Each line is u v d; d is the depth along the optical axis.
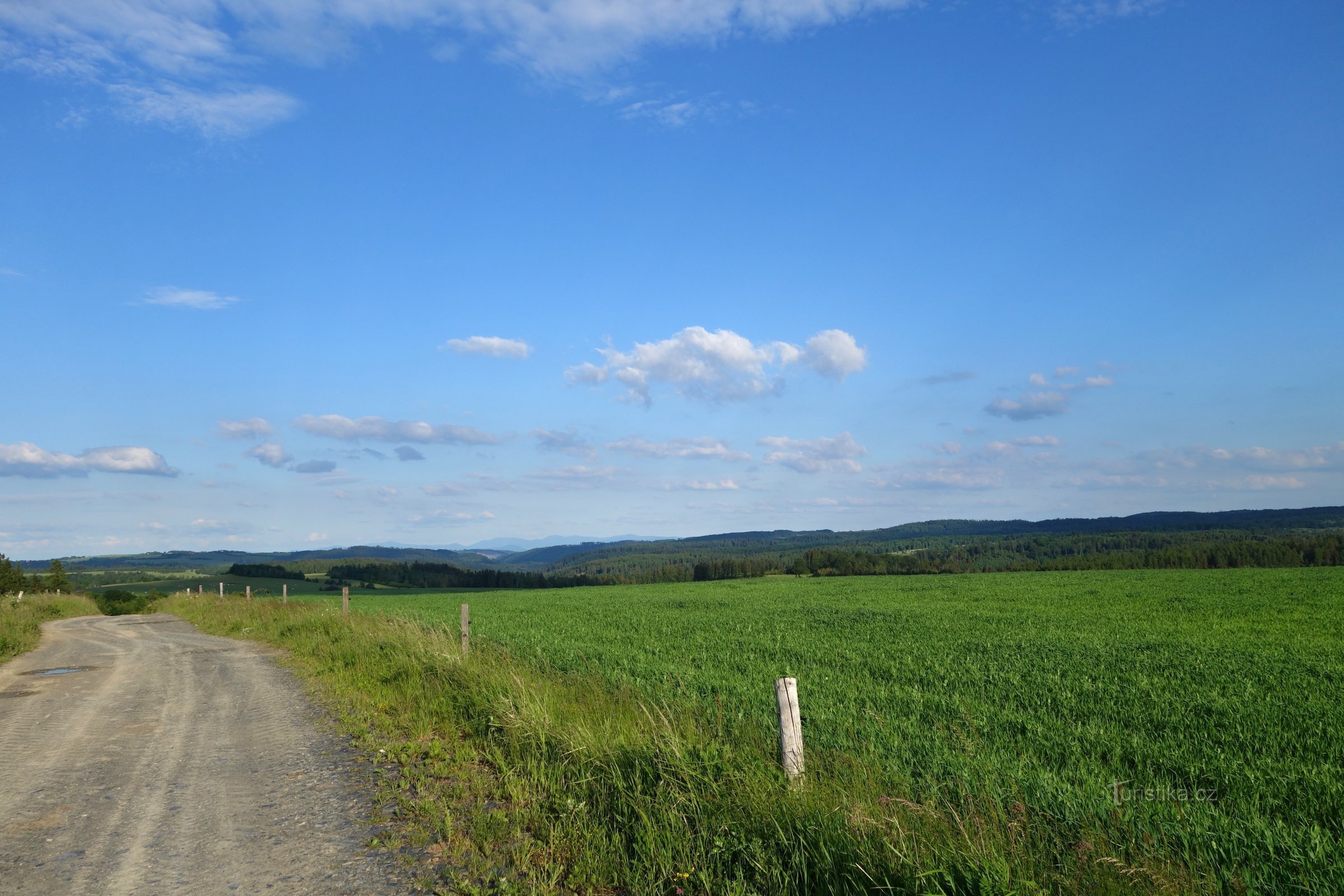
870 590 50.44
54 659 18.83
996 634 21.00
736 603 38.78
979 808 5.37
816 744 7.51
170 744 9.16
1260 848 5.14
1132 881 4.14
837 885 4.35
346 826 6.18
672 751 6.30
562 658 15.70
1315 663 14.48
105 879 5.14
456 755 8.12
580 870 5.04
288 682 13.95
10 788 7.36
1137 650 16.89
